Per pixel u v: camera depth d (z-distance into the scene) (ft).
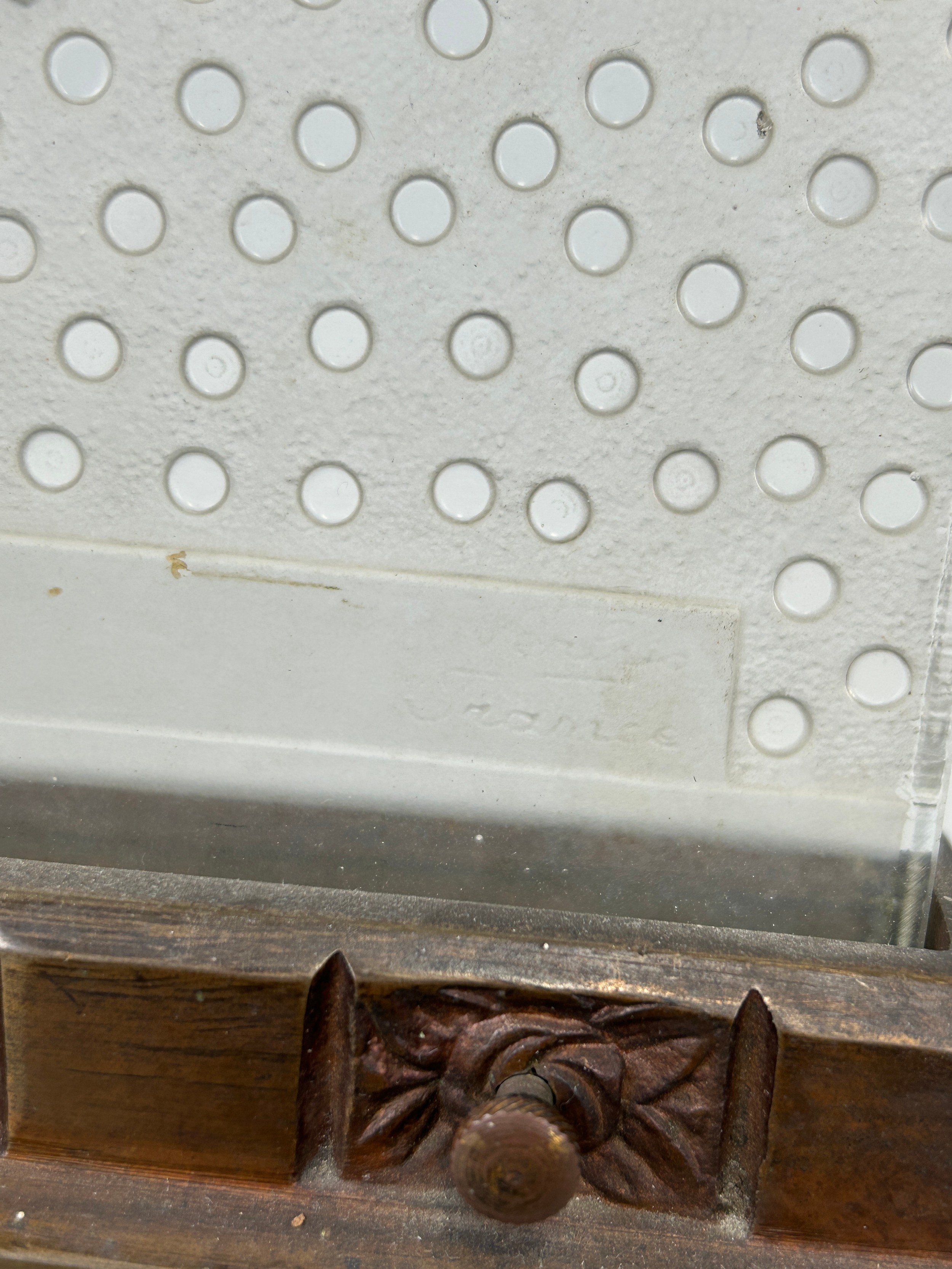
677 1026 0.68
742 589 0.73
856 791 0.74
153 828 0.77
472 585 0.74
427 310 0.72
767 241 0.71
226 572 0.74
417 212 0.71
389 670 0.75
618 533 0.73
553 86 0.70
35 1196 0.69
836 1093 0.67
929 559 0.73
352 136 0.71
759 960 0.68
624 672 0.74
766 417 0.72
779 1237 0.68
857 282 0.71
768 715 0.74
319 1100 0.69
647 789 0.75
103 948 0.68
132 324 0.73
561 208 0.71
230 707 0.76
